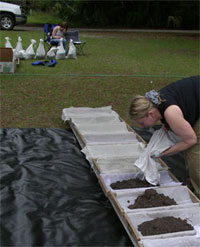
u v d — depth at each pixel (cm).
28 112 538
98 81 737
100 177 315
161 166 341
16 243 242
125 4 2217
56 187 323
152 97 241
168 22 2170
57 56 934
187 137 249
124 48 1266
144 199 282
